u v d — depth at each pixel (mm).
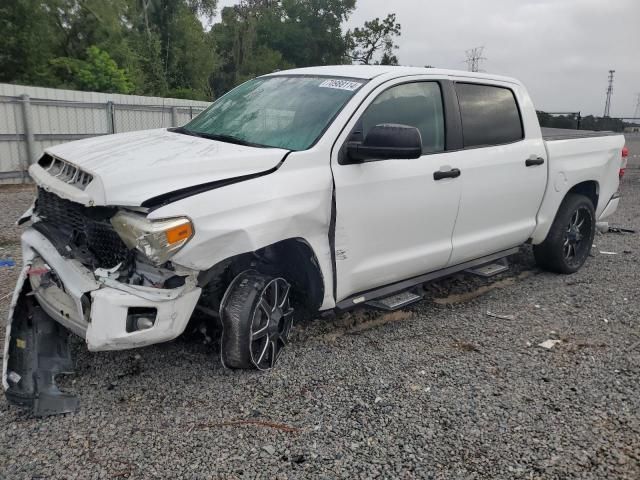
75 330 3195
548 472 2824
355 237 3908
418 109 4391
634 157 20438
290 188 3486
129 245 3016
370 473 2781
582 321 4855
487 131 4945
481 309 5117
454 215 4586
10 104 13031
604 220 9438
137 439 2984
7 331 3322
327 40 57469
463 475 2787
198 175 3223
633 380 3795
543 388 3656
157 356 3883
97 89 23812
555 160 5566
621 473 2832
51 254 3352
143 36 34062
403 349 4195
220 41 53719
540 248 6012
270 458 2867
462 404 3432
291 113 4062
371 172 3939
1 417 3139
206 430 3084
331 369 3826
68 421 3119
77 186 3248
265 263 3842
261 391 3498
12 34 21938
